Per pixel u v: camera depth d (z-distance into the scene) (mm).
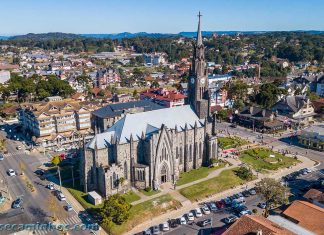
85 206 126312
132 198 133125
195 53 162750
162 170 144000
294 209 108125
